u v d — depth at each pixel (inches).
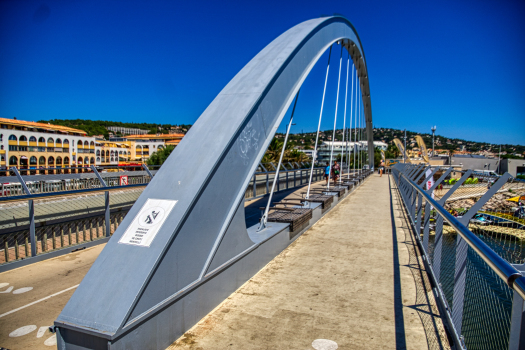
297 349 100.7
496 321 73.9
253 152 156.3
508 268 59.1
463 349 94.0
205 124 145.5
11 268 176.2
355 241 236.4
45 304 137.3
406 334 110.0
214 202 126.0
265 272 171.3
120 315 82.9
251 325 115.2
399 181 581.9
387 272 171.5
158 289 95.9
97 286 91.2
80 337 83.7
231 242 141.1
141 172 445.1
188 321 111.1
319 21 271.4
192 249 112.8
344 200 469.7
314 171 779.4
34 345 107.7
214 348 100.9
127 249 99.5
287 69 193.9
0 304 137.2
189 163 125.7
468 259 97.4
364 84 956.6
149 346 92.4
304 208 286.8
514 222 137.9
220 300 133.0
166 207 109.7
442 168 318.0
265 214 206.2
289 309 128.0
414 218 278.2
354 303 134.1
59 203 273.7
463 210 185.9
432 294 143.6
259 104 159.5
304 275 166.9
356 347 102.0
